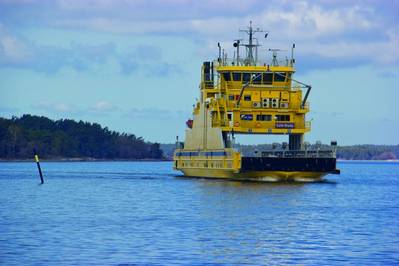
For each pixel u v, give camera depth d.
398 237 114.56
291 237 114.06
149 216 138.75
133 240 110.69
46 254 100.75
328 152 199.25
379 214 143.88
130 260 97.44
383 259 98.88
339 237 114.38
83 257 99.00
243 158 199.75
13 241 110.19
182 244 107.62
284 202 159.75
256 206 152.00
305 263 96.69
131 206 158.12
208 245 107.00
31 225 127.06
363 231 120.56
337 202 165.25
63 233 117.38
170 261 97.00
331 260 98.25
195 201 163.88
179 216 137.88
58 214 144.00
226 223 127.75
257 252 102.56
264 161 198.62
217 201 161.62
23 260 97.38
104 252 102.06
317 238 113.25
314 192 185.25
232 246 106.50
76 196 189.75
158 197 178.88
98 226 125.12
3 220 134.25
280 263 96.56
